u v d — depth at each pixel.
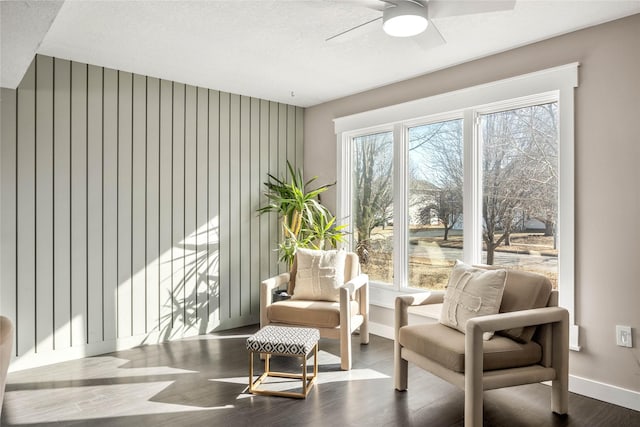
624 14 2.62
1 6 1.91
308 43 3.10
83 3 2.49
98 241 3.54
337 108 4.62
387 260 4.23
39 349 3.28
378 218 4.32
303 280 3.64
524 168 3.23
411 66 3.58
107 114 3.59
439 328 2.68
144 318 3.79
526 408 2.61
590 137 2.77
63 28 2.83
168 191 3.94
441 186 3.78
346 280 3.73
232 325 4.40
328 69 3.66
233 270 4.41
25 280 3.22
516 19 2.70
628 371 2.62
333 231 4.45
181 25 2.79
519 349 2.38
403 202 4.03
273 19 2.71
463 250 3.51
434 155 3.84
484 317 2.26
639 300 2.58
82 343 3.46
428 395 2.78
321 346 3.77
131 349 3.68
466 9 2.15
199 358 3.45
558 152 2.94
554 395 2.52
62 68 3.37
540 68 3.04
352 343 3.87
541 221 3.13
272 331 2.95
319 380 3.02
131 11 2.60
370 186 4.40
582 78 2.82
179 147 4.01
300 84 4.09
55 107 3.34
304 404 2.64
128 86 3.70
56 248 3.35
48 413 2.51
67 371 3.17
